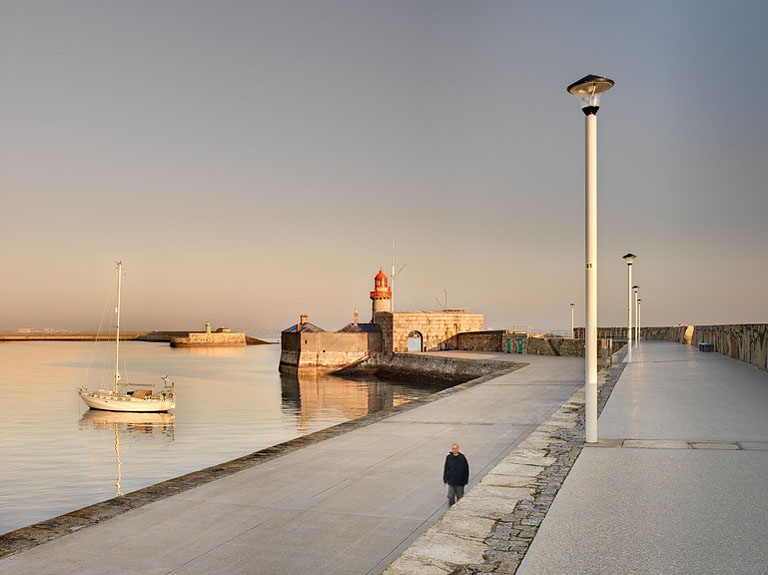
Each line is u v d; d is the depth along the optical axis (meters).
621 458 10.53
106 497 24.80
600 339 66.06
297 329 87.06
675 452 10.91
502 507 7.87
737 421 13.95
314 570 8.37
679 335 60.72
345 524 10.18
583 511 7.68
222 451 34.91
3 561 8.37
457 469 11.16
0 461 32.31
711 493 8.33
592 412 11.97
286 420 47.31
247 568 8.36
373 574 8.26
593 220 12.14
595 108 12.06
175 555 8.72
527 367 43.06
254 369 107.38
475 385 31.48
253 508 10.93
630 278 36.00
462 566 6.04
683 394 19.08
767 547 6.40
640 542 6.60
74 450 35.66
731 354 35.66
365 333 85.00
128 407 53.06
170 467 30.73
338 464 14.27
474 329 86.00
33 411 53.81
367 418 21.16
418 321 83.88
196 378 88.19
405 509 10.98
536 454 10.97
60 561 8.40
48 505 23.58
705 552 6.30
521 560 6.17
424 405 24.28
